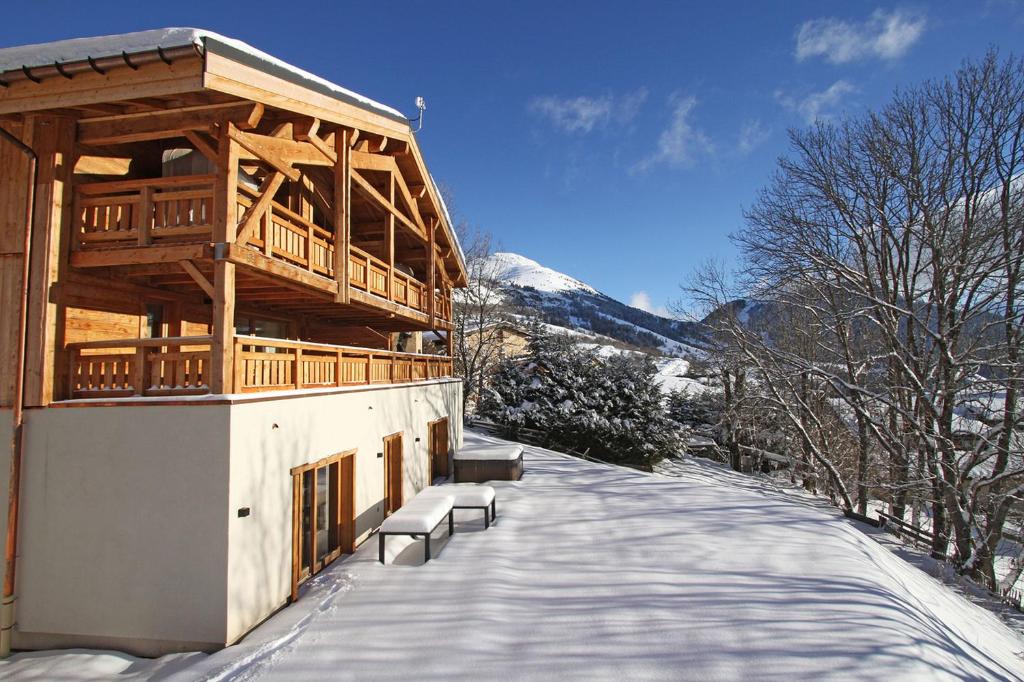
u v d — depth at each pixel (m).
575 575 7.12
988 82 13.94
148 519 5.80
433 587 6.75
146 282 7.86
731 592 6.47
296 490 6.86
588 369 27.47
